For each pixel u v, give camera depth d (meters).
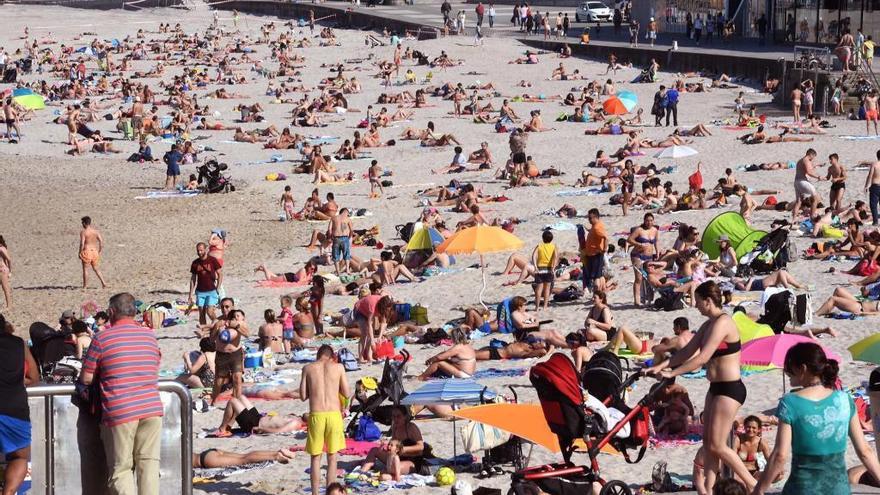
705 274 50.25
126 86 139.38
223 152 104.12
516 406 27.12
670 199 68.56
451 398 32.00
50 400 17.77
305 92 136.62
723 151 87.00
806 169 59.97
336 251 60.38
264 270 60.75
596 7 181.75
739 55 124.56
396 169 91.12
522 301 44.69
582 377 24.88
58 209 83.56
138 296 59.22
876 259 50.50
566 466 23.61
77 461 17.92
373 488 30.09
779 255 51.47
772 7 137.88
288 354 46.28
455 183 79.69
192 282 51.84
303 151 94.31
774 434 31.80
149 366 17.97
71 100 137.50
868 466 16.69
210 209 81.94
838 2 121.75
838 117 99.62
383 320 45.25
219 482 31.48
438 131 108.31
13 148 108.81
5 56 163.12
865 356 28.94
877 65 109.44
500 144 99.81
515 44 162.62
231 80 145.62
